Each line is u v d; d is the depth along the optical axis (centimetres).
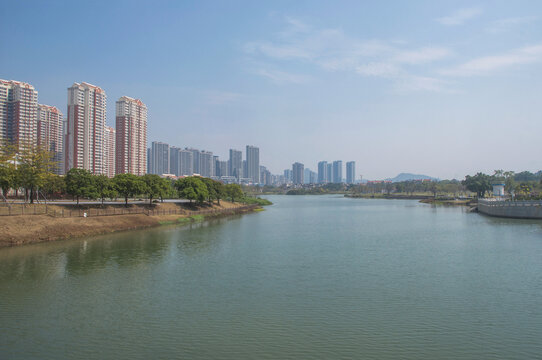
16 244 5953
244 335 2728
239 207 14450
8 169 7669
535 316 3084
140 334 2739
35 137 17012
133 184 9588
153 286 3931
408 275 4400
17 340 2631
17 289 3784
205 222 10438
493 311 3206
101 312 3172
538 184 18850
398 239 7288
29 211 7188
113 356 2411
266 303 3412
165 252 5750
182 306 3328
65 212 7881
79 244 6266
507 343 2600
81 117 17538
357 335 2731
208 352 2473
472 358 2394
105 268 4672
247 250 6016
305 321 2991
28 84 16000
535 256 5438
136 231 8069
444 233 8150
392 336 2714
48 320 2992
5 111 15588
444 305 3356
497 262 5066
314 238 7425
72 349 2503
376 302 3441
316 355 2434
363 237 7606
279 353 2459
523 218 11106
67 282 4044
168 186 11069
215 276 4347
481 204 14100
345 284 4025
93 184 8681
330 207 19438
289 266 4866
